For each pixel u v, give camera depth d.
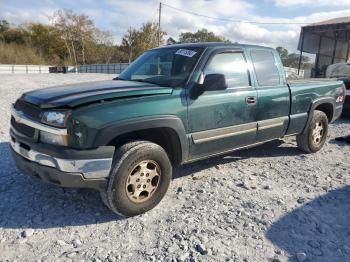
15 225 3.29
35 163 3.28
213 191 4.20
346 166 5.33
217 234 3.23
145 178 3.53
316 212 3.72
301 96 5.37
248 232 3.28
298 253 2.95
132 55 59.12
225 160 5.46
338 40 32.66
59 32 65.81
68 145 3.11
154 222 3.43
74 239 3.10
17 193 3.96
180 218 3.51
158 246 3.02
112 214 3.58
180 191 4.17
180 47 4.49
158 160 3.58
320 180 4.69
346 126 8.86
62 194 3.98
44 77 24.36
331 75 12.12
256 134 4.72
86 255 2.87
